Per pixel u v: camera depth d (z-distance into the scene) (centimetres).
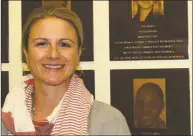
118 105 140
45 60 92
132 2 140
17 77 144
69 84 102
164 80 138
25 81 109
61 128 95
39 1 143
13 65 144
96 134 94
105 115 96
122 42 140
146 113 139
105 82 141
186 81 137
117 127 95
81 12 142
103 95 141
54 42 92
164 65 139
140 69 140
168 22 139
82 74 141
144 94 139
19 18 144
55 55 91
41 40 92
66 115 96
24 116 98
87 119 95
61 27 92
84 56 142
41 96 100
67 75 94
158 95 139
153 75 139
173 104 138
